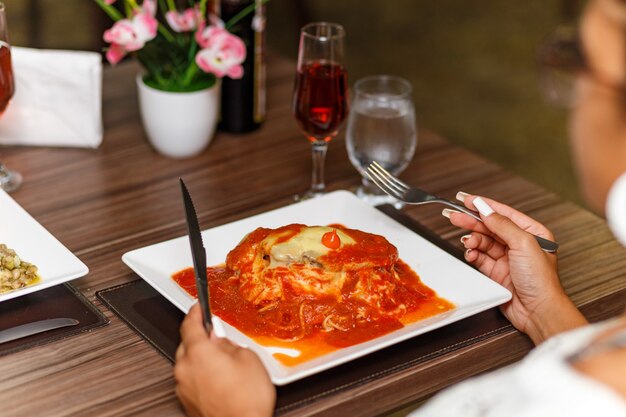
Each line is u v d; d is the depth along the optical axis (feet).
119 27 4.80
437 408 2.26
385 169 4.68
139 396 3.36
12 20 13.34
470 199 4.15
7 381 3.39
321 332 3.61
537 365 2.09
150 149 5.37
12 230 4.14
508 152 11.75
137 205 4.76
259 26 5.32
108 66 6.34
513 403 2.10
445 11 15.81
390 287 3.76
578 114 2.05
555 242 4.37
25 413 3.24
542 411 2.01
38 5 13.42
